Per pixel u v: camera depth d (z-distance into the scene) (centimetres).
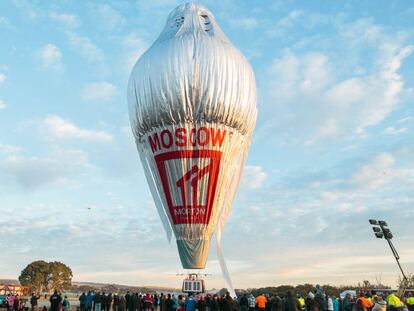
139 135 3256
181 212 3072
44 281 10950
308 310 2286
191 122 3039
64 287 11244
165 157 3089
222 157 3084
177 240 3098
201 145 3039
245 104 3117
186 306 2709
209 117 3031
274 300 2069
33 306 3362
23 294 5759
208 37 3175
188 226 3058
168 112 3022
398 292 3070
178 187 3075
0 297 3769
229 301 2531
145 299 3148
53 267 11056
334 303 2436
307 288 4684
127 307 3056
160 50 3112
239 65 3125
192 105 3012
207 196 3072
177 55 3045
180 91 2998
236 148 3166
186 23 3294
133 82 3184
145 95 3086
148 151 3200
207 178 3059
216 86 3016
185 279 3028
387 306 2039
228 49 3144
